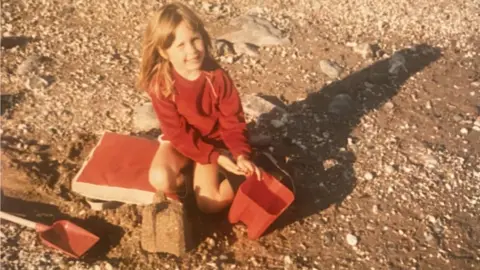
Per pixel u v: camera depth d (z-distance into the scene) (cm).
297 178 215
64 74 262
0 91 252
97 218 202
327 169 218
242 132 195
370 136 233
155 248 190
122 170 211
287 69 268
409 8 304
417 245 194
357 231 198
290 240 195
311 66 269
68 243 194
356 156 224
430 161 221
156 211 186
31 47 278
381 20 296
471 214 204
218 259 189
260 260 189
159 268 187
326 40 284
